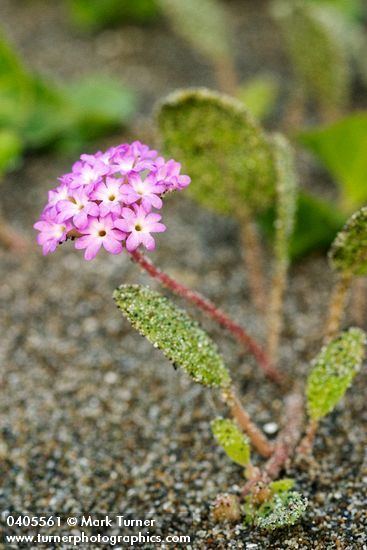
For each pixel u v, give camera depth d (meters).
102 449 0.36
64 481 0.35
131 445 0.36
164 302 0.32
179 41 0.64
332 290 0.42
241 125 0.37
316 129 0.41
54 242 0.31
